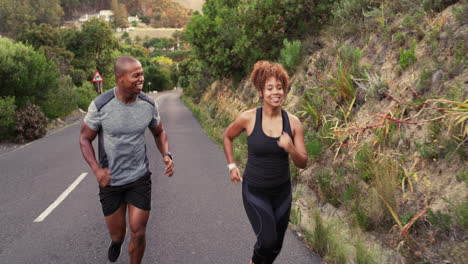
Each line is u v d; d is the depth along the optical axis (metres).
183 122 17.41
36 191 6.20
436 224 3.25
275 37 11.47
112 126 2.79
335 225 3.98
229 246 3.89
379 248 3.45
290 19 10.96
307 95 7.55
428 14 5.64
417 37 5.57
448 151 3.78
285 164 2.67
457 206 3.22
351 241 3.66
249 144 2.66
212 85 25.69
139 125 2.89
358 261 3.20
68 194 5.96
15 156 9.75
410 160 4.22
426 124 4.32
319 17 10.71
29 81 15.66
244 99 13.72
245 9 11.38
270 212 2.65
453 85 4.23
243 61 14.81
